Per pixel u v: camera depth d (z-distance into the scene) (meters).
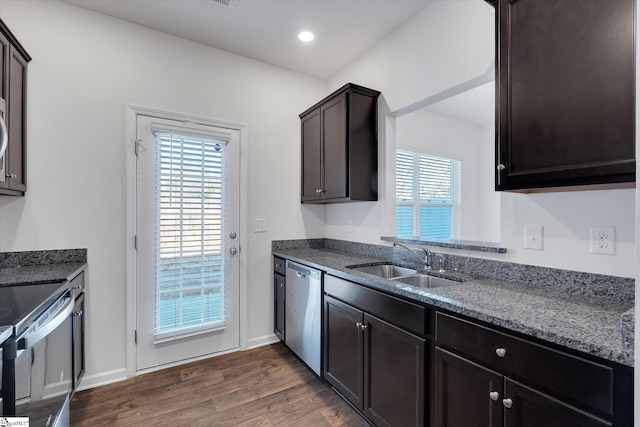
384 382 1.59
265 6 2.10
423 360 1.36
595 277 1.30
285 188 2.97
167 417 1.82
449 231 4.33
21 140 1.84
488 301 1.24
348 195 2.38
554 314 1.08
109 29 2.20
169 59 2.42
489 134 4.59
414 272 2.04
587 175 1.06
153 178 2.33
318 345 2.16
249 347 2.76
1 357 0.98
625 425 0.79
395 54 2.36
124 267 2.23
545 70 1.18
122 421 1.78
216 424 1.76
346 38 2.48
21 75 1.83
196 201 2.50
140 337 2.29
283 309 2.69
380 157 2.49
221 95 2.64
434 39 2.04
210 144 2.57
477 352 1.15
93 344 2.13
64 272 1.74
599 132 1.03
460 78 1.88
